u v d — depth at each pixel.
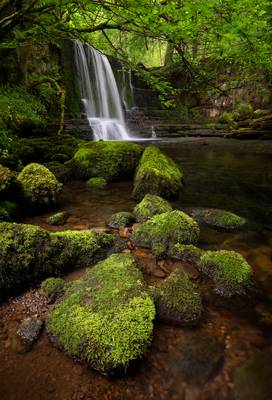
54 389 2.00
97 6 4.34
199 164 10.09
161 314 2.62
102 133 16.34
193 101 23.58
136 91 22.70
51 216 4.86
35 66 14.86
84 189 6.80
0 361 2.19
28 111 10.94
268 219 5.06
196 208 5.54
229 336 2.46
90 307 2.49
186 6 3.42
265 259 3.71
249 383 2.07
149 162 6.63
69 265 3.34
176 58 6.68
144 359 2.22
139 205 4.87
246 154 12.07
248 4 3.75
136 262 3.34
